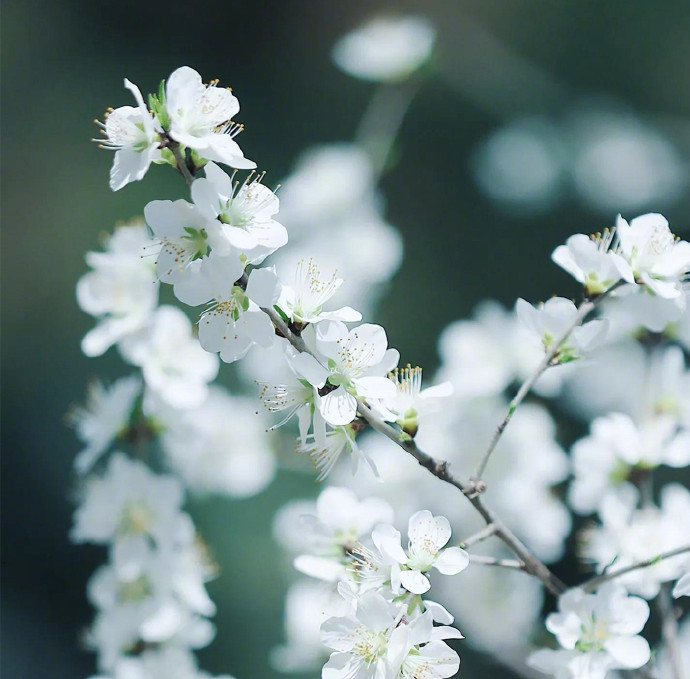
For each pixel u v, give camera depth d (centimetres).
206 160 99
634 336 114
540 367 102
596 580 104
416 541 100
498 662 119
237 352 99
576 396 125
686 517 109
